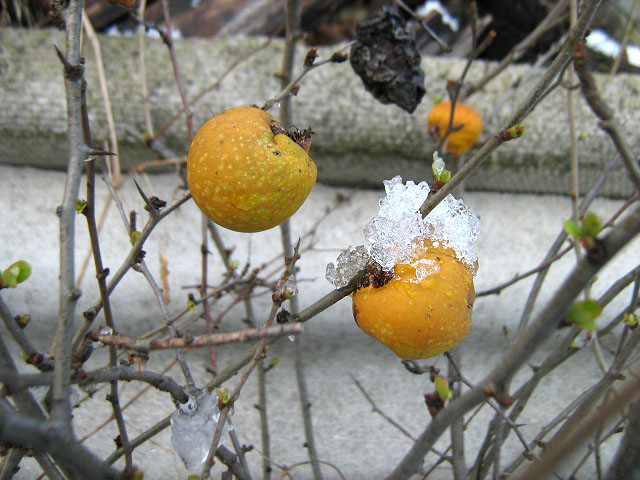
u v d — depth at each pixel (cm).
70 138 19
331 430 38
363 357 39
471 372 39
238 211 19
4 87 39
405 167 42
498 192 45
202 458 24
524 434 38
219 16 48
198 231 41
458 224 20
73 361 18
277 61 42
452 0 52
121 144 41
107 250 40
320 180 44
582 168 42
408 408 39
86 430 37
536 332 14
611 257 12
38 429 14
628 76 43
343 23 50
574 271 13
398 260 18
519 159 42
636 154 42
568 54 19
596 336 29
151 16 47
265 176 18
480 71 43
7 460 22
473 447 38
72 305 17
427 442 18
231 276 34
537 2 48
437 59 43
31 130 39
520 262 42
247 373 22
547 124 42
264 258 42
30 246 39
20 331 19
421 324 18
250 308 36
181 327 32
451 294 18
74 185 18
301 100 41
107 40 41
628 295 40
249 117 19
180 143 41
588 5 18
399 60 29
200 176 19
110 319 24
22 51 40
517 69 44
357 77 41
